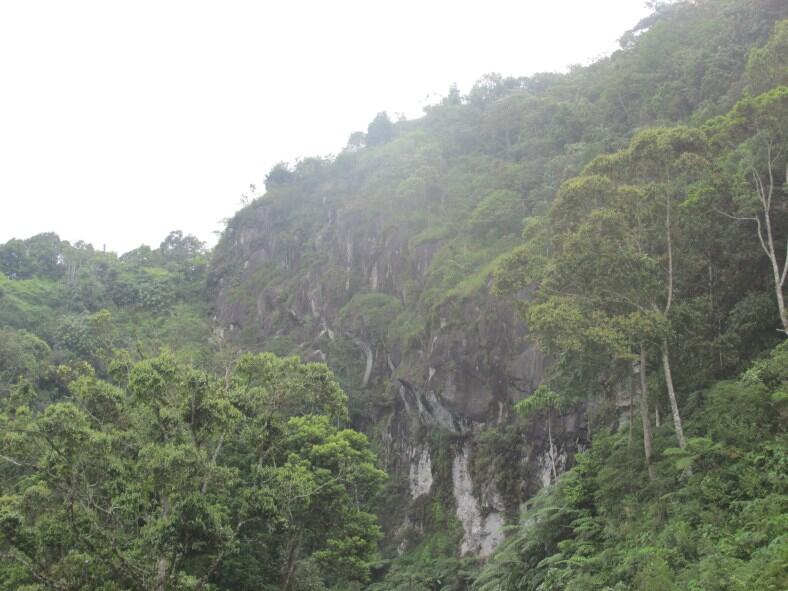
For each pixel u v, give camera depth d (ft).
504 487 130.52
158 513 63.87
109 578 60.90
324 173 276.41
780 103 74.84
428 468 150.30
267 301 244.83
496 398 137.08
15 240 309.01
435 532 141.79
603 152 157.79
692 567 54.75
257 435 79.71
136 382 65.82
